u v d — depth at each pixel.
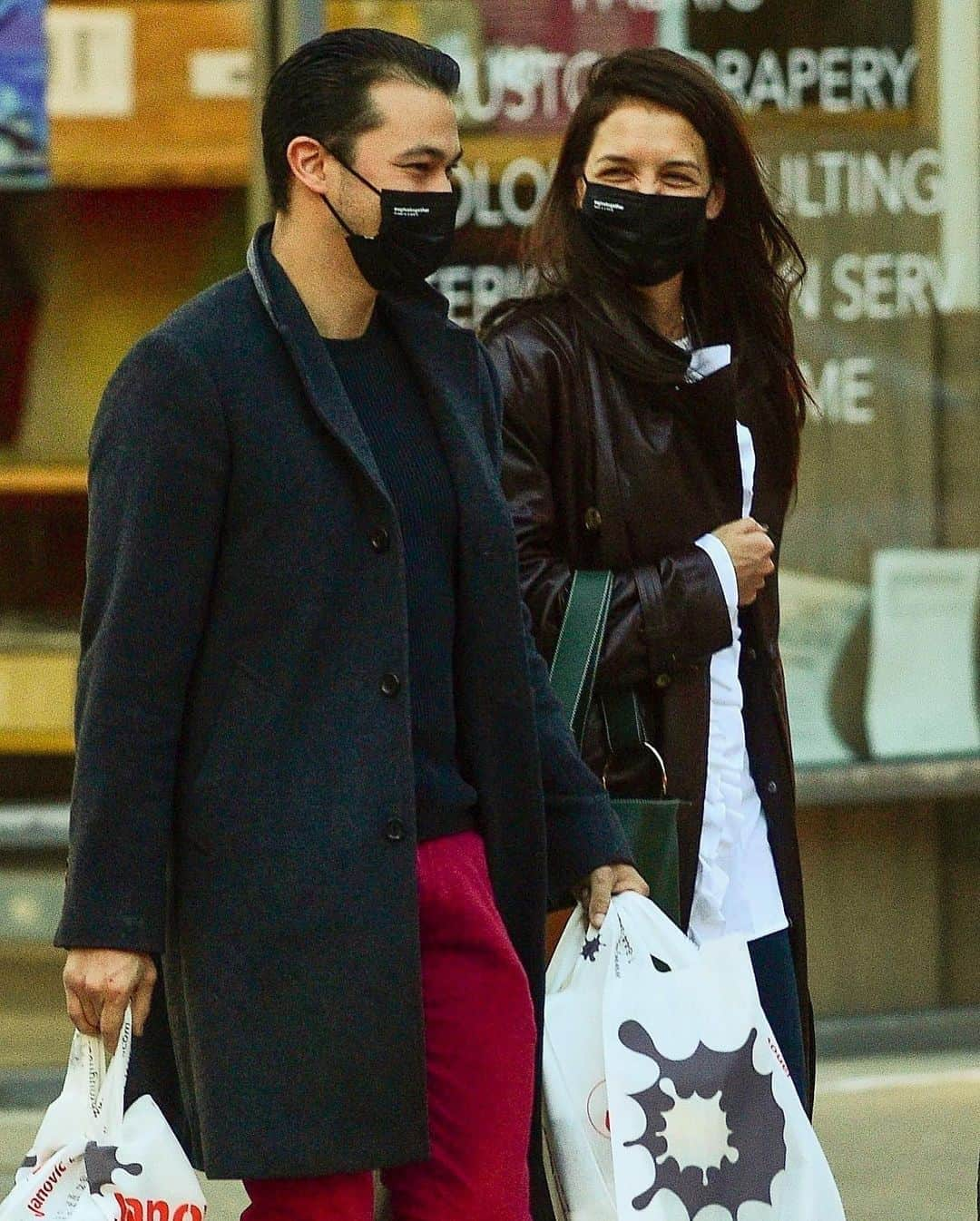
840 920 21.41
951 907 21.61
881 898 21.48
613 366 12.33
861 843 21.42
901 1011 21.50
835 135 20.67
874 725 21.28
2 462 20.06
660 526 12.30
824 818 21.34
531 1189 11.23
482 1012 10.50
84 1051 9.99
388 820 10.02
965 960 21.66
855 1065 20.97
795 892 12.70
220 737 9.97
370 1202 10.35
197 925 10.02
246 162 20.11
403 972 10.03
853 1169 17.92
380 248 10.18
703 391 12.28
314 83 10.18
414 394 10.67
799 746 21.19
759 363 13.02
